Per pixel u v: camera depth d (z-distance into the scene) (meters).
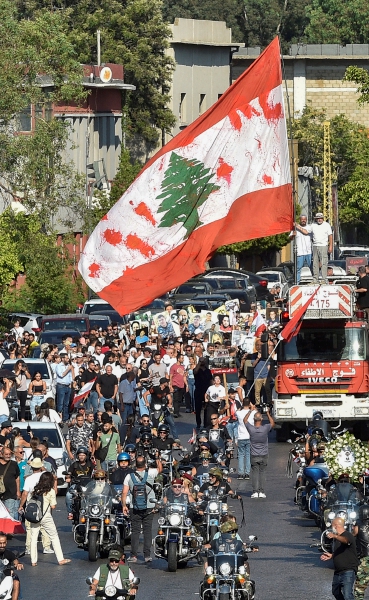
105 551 43.62
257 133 44.47
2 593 31.95
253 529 47.44
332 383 66.19
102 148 141.25
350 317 64.94
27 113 108.94
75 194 99.56
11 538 48.84
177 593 37.69
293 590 37.50
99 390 67.69
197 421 72.19
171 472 50.25
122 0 176.88
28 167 95.00
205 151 43.97
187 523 41.88
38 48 97.19
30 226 97.56
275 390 67.56
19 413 71.00
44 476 43.03
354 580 33.69
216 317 92.38
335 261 110.19
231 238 43.97
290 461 57.84
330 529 39.72
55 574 40.94
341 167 194.25
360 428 68.44
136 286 42.03
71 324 91.75
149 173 42.88
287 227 44.44
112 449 52.97
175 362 78.25
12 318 100.56
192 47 187.75
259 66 44.56
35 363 74.12
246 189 44.34
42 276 101.69
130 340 86.25
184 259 42.81
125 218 42.34
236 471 60.97
